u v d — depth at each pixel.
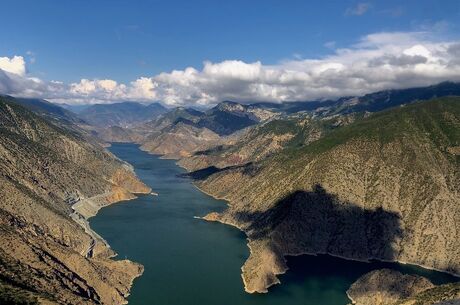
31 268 191.12
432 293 191.00
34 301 156.38
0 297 149.38
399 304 188.25
